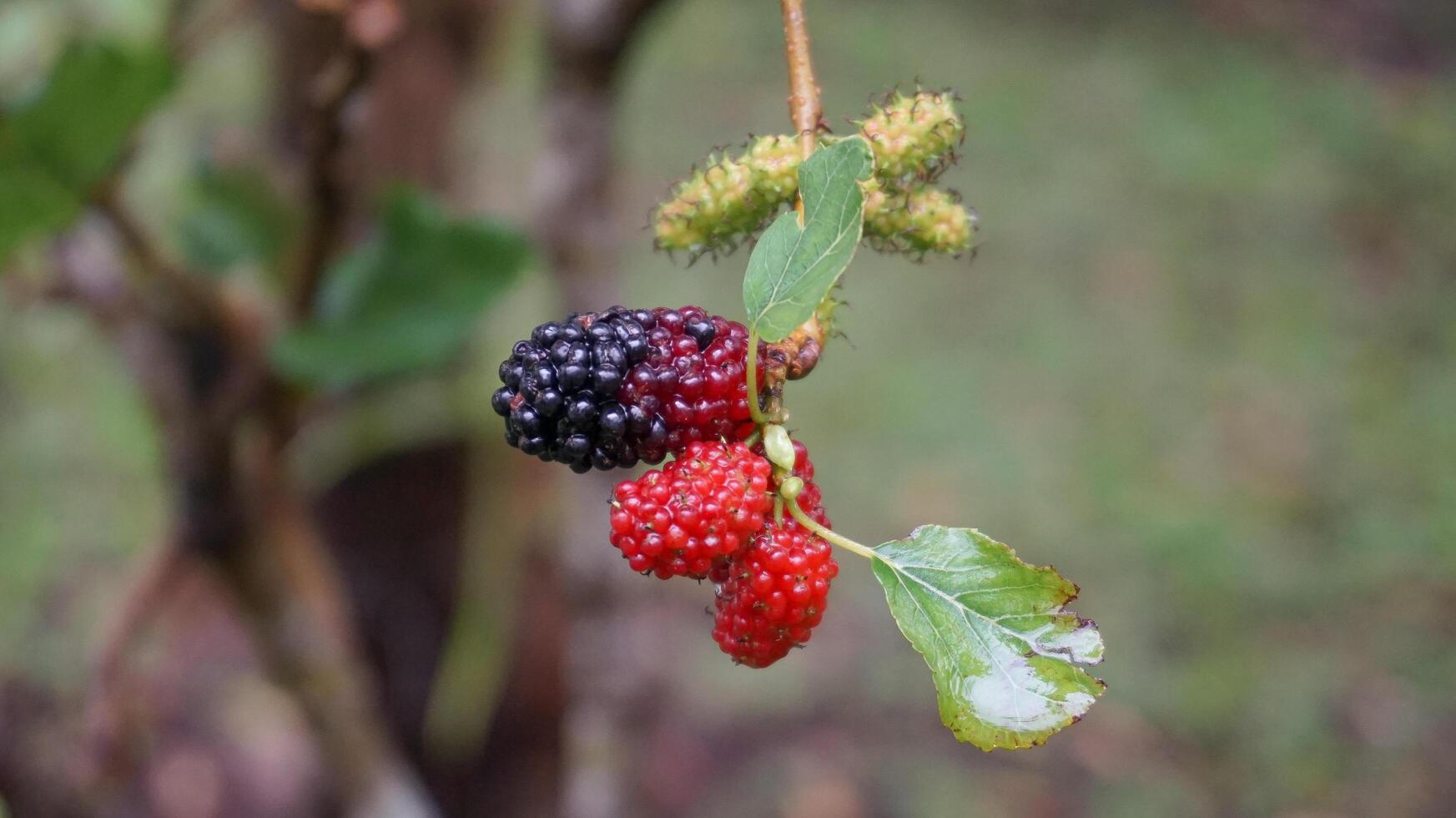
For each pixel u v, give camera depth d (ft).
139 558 2.11
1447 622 2.76
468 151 1.37
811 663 2.46
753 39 4.68
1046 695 0.71
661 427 0.74
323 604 1.18
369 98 1.03
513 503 1.39
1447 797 2.36
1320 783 2.38
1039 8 5.57
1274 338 3.65
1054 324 3.57
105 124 0.87
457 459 1.39
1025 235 3.97
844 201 0.70
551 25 1.10
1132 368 3.45
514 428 0.74
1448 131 5.02
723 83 4.37
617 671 1.31
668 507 0.73
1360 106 5.11
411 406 1.32
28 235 0.91
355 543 1.43
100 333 1.04
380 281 0.96
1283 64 5.39
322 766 1.33
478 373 1.34
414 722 1.51
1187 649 2.64
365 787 1.25
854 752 2.28
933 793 2.21
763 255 0.71
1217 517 2.95
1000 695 0.71
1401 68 5.65
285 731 1.93
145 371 1.03
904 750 2.30
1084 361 3.44
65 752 1.74
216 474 1.04
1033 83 4.83
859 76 4.58
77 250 1.01
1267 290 3.87
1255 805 2.32
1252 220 4.24
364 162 1.11
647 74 4.33
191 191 1.03
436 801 1.55
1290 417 3.35
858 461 2.97
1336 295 3.91
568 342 0.74
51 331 2.23
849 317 3.46
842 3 5.16
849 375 3.24
